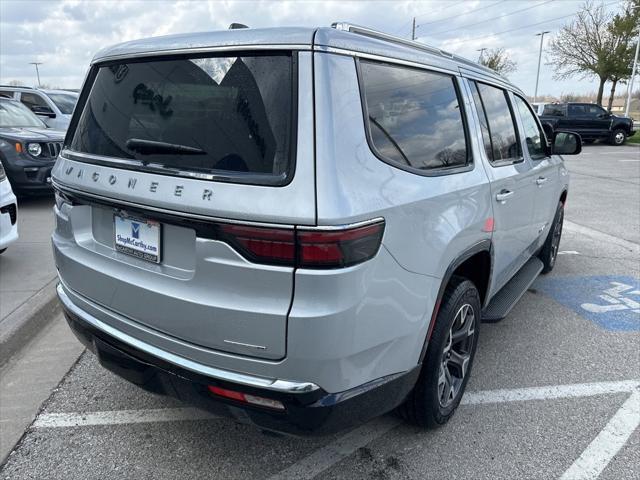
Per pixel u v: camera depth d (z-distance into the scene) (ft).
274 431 6.58
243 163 6.11
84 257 8.00
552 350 12.27
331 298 5.85
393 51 7.44
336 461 8.38
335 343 6.00
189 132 6.63
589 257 20.08
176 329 6.70
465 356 9.52
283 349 6.01
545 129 15.99
